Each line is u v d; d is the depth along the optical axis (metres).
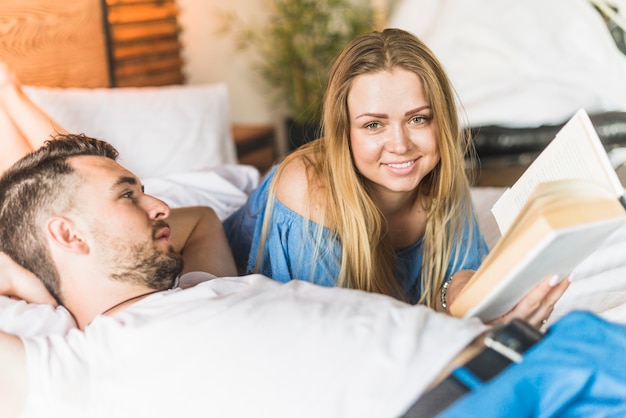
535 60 3.19
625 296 1.44
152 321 1.06
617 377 0.84
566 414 0.87
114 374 1.04
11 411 1.04
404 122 1.27
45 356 1.05
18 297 1.21
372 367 0.93
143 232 1.21
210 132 2.41
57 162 1.21
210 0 3.39
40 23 2.35
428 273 1.49
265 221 1.46
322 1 3.80
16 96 1.64
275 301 1.06
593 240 1.03
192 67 3.28
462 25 3.32
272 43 3.72
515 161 2.90
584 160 1.10
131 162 2.18
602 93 3.11
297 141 3.54
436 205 1.43
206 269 1.45
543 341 0.90
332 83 1.32
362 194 1.35
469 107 3.03
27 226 1.19
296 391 0.94
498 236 1.81
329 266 1.41
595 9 3.21
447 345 0.94
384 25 3.95
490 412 0.83
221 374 0.98
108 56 2.66
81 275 1.18
